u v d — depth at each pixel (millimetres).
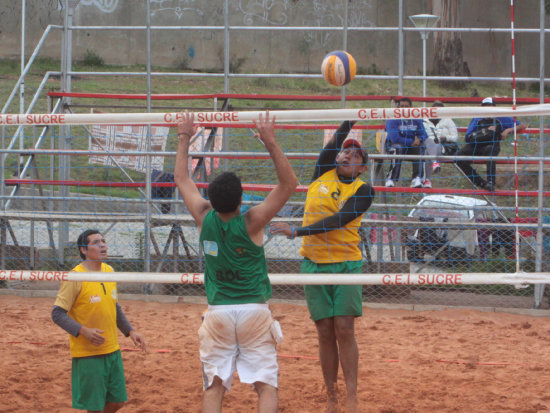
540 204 17203
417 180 18562
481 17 39250
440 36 38844
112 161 21656
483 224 17016
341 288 9641
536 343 14812
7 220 19828
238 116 9297
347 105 34875
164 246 20125
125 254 20969
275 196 7664
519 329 16188
